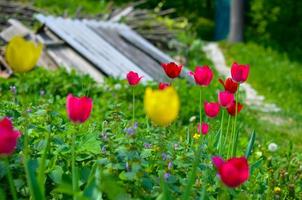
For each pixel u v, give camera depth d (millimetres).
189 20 30156
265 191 4250
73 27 13203
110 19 18500
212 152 3742
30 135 3785
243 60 20938
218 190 3396
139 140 3803
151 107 2246
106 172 3004
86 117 2570
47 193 3406
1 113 4094
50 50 11625
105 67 11344
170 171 3441
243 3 25188
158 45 18328
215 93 11164
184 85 11023
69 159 3533
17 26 12234
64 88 9328
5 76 9953
